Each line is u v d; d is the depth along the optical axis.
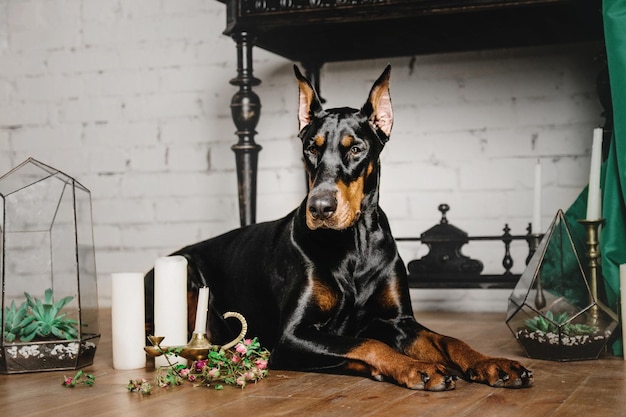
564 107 3.63
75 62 4.34
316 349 2.04
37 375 2.21
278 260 2.32
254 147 3.15
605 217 2.43
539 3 2.67
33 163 2.30
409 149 3.84
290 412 1.68
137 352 2.30
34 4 4.41
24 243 2.28
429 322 3.31
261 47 3.37
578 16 3.01
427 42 3.45
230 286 2.52
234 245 2.57
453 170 3.78
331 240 2.19
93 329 2.39
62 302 2.29
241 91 3.12
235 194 4.11
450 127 3.79
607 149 2.85
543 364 2.22
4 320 2.22
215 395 1.89
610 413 1.62
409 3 2.76
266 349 2.33
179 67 4.20
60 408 1.77
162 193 4.22
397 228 3.86
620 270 2.28
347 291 2.20
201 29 4.16
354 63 3.93
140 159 4.25
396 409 1.68
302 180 4.00
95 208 4.31
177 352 2.09
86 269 2.37
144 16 4.24
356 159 2.14
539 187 2.63
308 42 3.44
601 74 2.87
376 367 1.94
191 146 4.18
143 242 4.25
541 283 2.31
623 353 2.30
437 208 3.80
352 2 2.83
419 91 3.83
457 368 2.01
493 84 3.73
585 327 2.25
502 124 3.71
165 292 2.27
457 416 1.61
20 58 4.43
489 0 2.70
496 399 1.76
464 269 3.41
